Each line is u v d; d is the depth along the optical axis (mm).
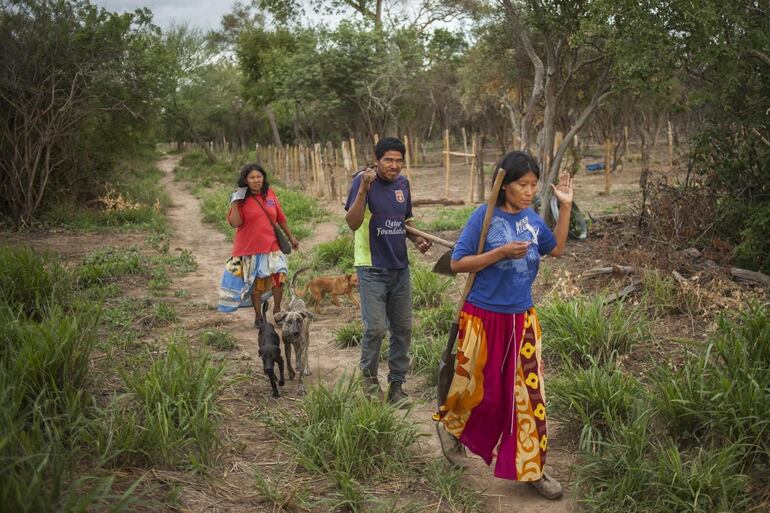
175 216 17578
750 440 3828
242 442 4188
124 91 15594
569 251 9453
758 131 7703
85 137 16219
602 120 27125
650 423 4262
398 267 4848
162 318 7090
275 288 7098
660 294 6562
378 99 25234
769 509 3422
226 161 36531
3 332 4387
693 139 8125
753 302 5836
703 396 4102
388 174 4758
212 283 9352
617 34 8141
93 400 4055
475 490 3818
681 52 7391
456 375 3672
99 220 14820
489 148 41094
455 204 16812
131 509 3176
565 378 4824
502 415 3674
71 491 2869
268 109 36844
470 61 23078
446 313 6625
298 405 4703
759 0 7090
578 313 5785
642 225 9188
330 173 19359
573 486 3789
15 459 2826
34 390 3859
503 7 12266
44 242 12367
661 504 3443
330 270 9828
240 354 6145
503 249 3379
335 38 25625
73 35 14141
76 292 7844
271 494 3551
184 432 3885
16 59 13812
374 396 4340
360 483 3805
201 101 42469
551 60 10906
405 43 26812
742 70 7207
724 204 7941
